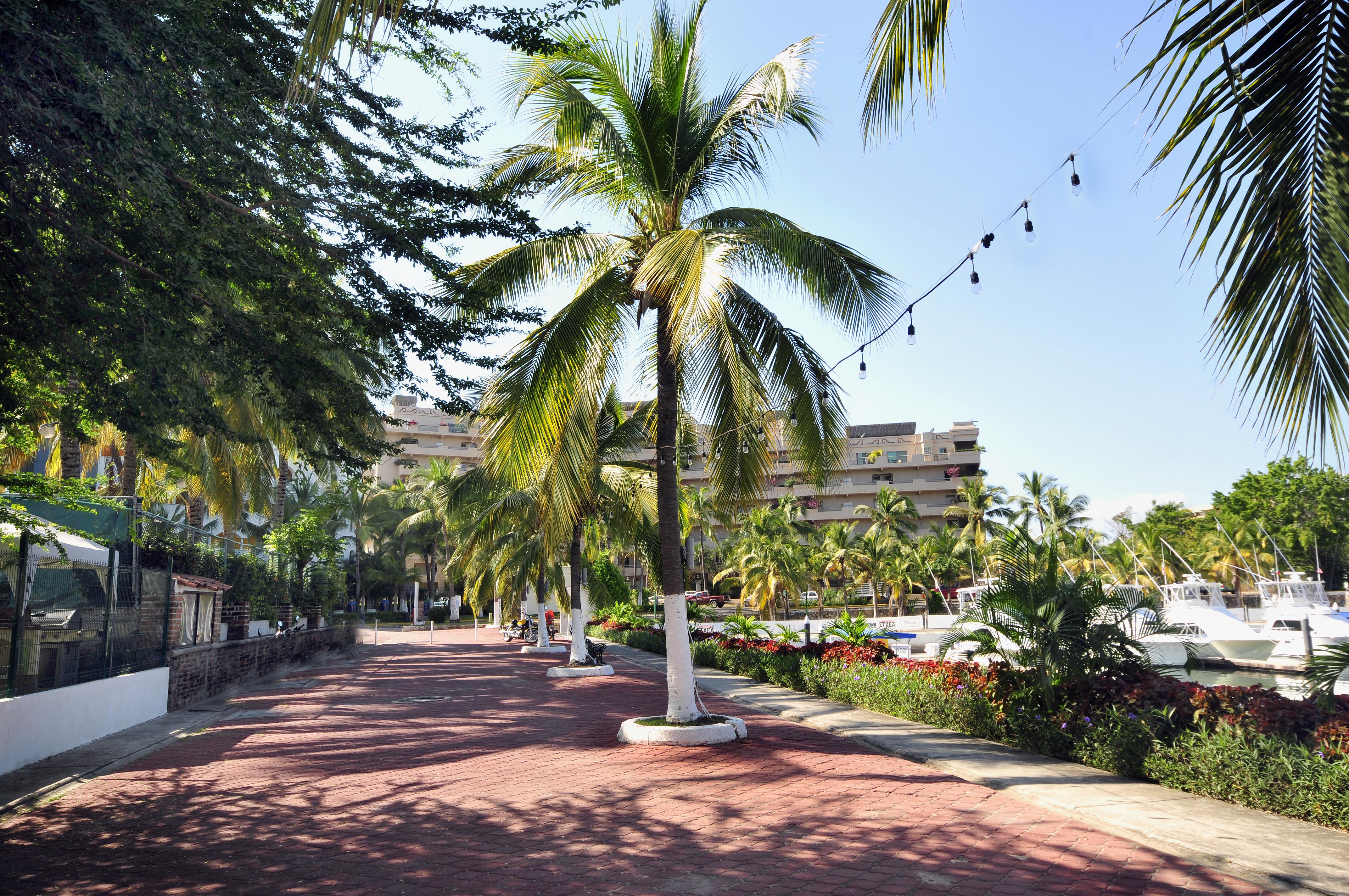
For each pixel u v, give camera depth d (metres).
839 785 7.84
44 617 10.34
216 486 25.42
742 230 9.77
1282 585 31.70
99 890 5.31
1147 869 5.30
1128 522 64.31
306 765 9.64
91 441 7.45
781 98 9.67
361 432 7.77
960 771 8.14
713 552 76.75
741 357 11.49
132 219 5.64
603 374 10.48
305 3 7.01
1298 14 3.33
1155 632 9.36
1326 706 6.57
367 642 43.47
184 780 8.88
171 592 15.20
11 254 5.34
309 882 5.39
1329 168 3.39
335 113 7.03
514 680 20.62
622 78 10.31
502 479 11.06
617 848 6.03
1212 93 3.47
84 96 4.42
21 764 9.42
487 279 10.56
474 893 5.14
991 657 11.54
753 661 18.78
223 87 5.86
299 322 7.07
